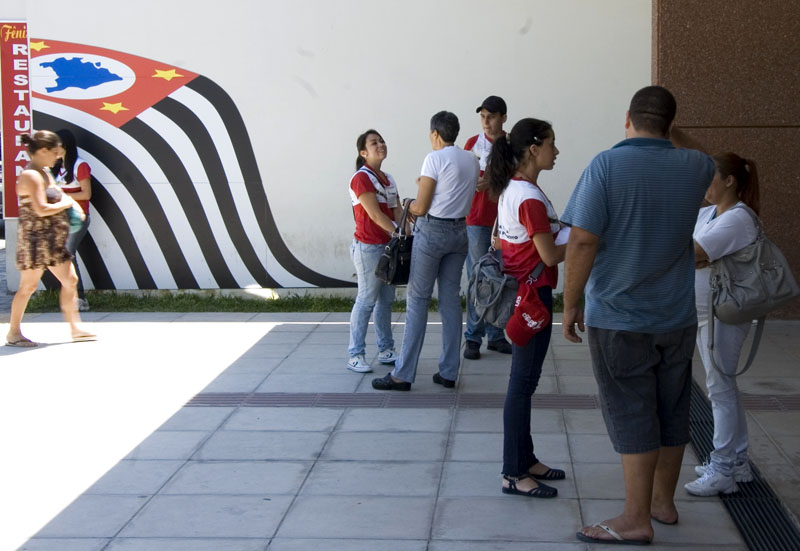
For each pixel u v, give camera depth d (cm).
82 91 954
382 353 691
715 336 425
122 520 420
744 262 412
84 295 948
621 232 365
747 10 759
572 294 369
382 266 604
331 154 942
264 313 915
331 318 885
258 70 937
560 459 490
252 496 447
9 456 507
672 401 387
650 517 390
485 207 698
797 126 767
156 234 967
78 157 927
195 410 588
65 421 568
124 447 520
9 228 998
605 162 365
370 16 919
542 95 914
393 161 935
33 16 947
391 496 444
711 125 776
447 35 914
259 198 955
